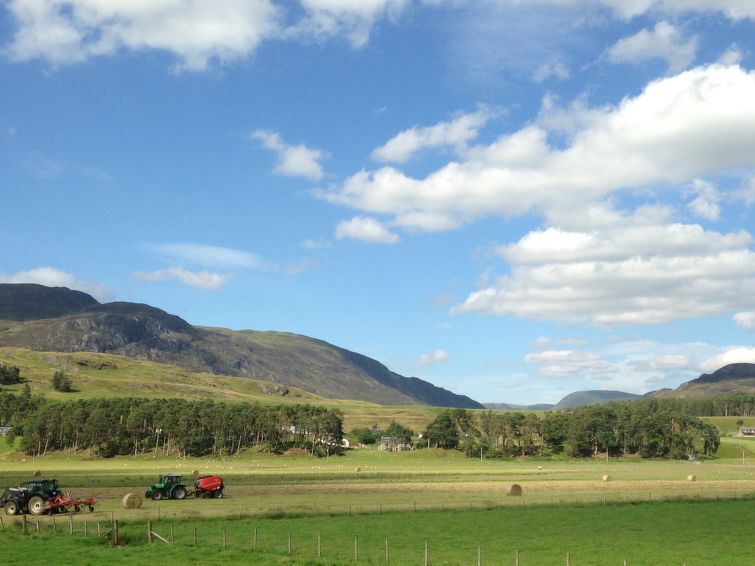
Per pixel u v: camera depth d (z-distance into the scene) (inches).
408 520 2834.6
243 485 4635.8
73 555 1980.8
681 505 3385.8
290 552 2054.6
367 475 5718.5
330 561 1934.1
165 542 2155.5
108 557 1955.0
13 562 1886.1
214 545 2170.3
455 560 2036.2
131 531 2418.8
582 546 2288.4
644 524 2763.3
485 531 2576.3
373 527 2645.2
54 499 2962.6
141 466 7524.6
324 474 5797.2
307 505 3331.7
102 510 3097.9
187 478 5251.0
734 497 3735.2
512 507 3277.6
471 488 4441.4
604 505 3376.0
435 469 7244.1
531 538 2432.3
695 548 2267.5
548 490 4328.3
